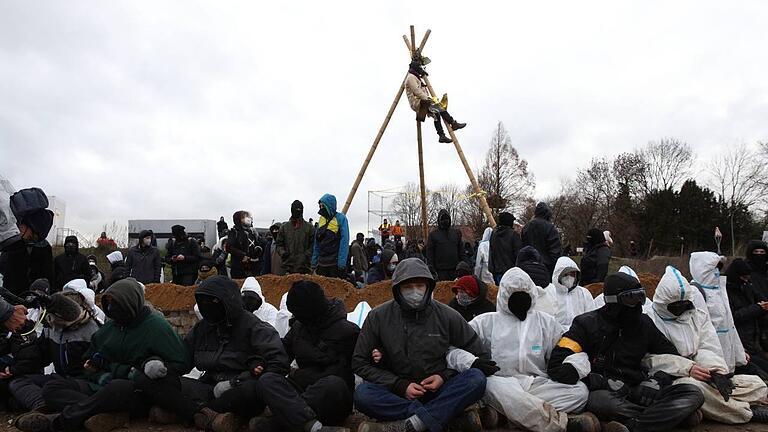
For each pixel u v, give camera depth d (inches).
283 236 378.9
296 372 213.3
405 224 1895.9
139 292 209.8
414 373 198.4
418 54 485.4
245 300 277.3
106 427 195.9
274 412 188.4
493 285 355.3
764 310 271.0
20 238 232.4
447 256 388.8
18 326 182.4
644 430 190.7
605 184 2207.2
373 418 201.0
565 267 274.7
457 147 481.4
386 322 203.9
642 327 214.1
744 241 1701.5
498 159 1711.4
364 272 522.3
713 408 207.3
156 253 416.2
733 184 1877.5
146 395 205.9
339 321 215.0
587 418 193.8
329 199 367.6
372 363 203.5
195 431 197.8
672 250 1720.0
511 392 197.9
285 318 286.8
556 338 221.8
